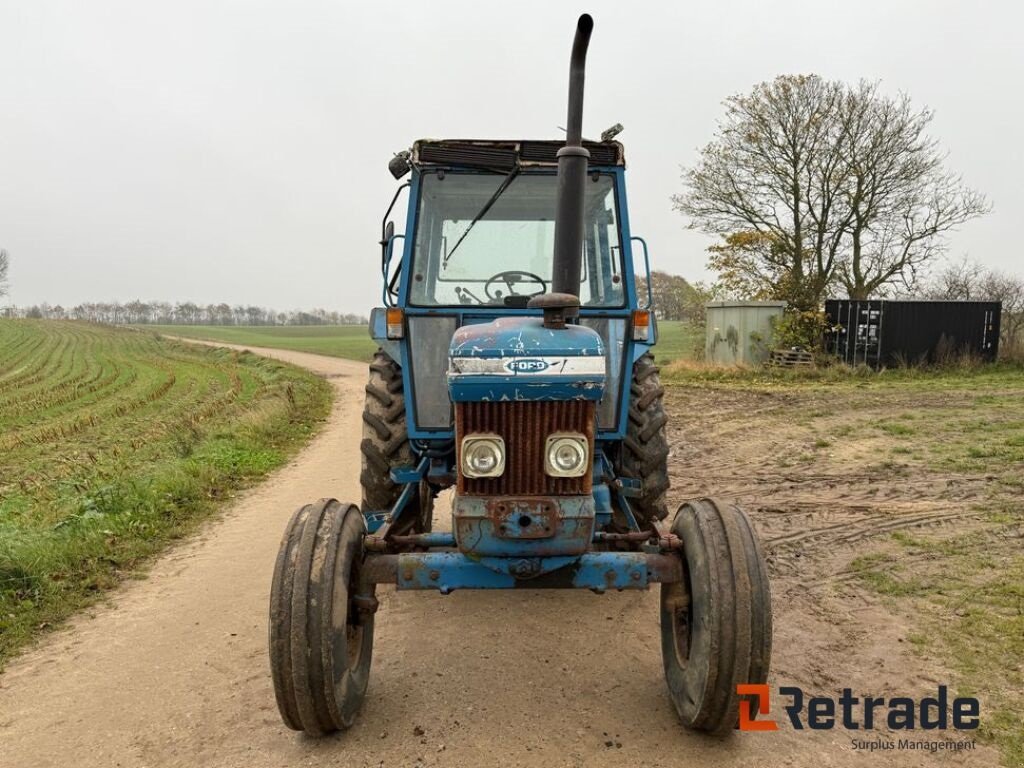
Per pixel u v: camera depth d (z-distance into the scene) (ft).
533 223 15.17
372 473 15.98
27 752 10.85
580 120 11.13
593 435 10.09
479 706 11.66
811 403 46.26
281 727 11.28
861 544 18.83
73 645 14.61
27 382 96.78
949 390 49.90
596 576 10.65
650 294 14.84
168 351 167.22
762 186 77.36
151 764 10.47
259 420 45.65
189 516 24.56
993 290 75.87
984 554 17.47
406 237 14.85
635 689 12.12
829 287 77.20
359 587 10.87
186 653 14.10
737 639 9.50
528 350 9.82
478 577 10.65
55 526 21.52
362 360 148.97
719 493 25.11
